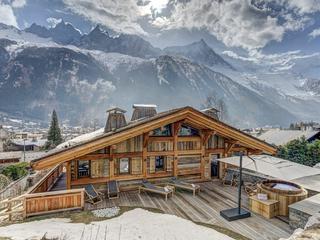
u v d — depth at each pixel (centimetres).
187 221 888
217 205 1055
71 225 827
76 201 971
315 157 2694
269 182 1156
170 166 1341
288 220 923
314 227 705
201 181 1398
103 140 1114
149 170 1295
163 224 852
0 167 4491
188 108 1260
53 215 920
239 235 802
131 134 1162
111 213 944
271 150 1469
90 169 1181
